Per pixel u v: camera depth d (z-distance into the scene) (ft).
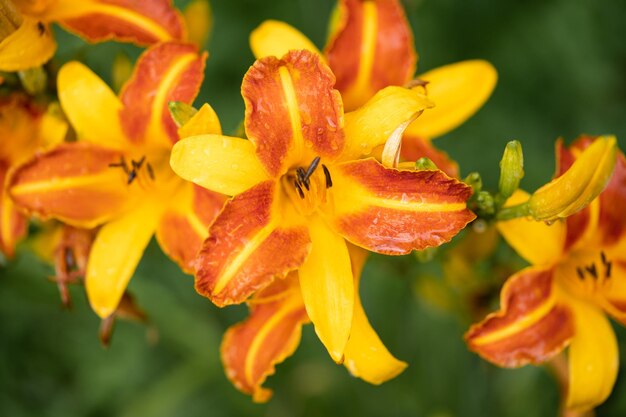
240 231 1.70
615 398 2.38
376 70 1.97
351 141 1.76
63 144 1.90
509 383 2.37
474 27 2.63
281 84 1.72
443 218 1.71
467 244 2.03
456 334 2.35
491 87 2.02
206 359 2.40
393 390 2.37
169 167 1.96
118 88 2.07
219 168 1.72
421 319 2.36
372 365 1.81
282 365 2.47
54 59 2.00
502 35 2.63
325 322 1.72
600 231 1.94
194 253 1.89
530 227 1.88
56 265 2.01
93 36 1.94
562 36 2.61
